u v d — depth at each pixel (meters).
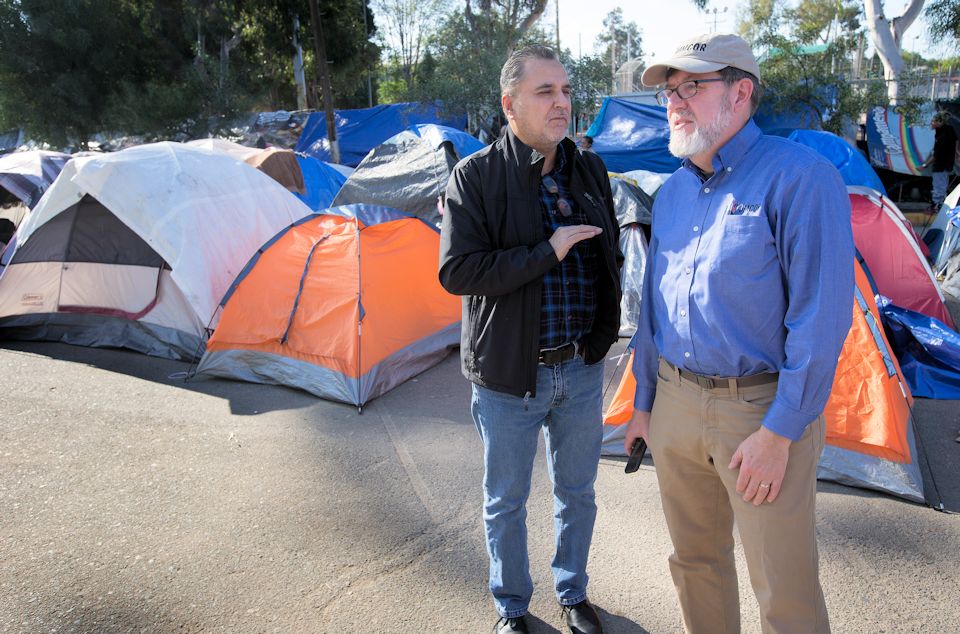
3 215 8.68
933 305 5.71
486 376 2.21
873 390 3.52
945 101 11.86
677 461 2.00
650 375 2.13
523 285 2.14
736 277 1.74
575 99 14.32
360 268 5.10
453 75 14.48
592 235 2.06
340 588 2.78
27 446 4.11
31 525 3.24
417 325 5.58
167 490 3.60
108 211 6.19
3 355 5.96
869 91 12.11
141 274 6.08
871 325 3.66
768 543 1.77
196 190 6.06
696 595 2.13
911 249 5.86
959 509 3.25
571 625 2.46
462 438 4.26
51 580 2.82
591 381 2.35
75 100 16.45
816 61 11.83
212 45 19.62
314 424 4.50
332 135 14.09
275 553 3.03
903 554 2.91
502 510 2.33
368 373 4.93
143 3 17.83
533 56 2.08
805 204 1.63
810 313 1.64
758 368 1.78
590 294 2.29
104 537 3.15
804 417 1.65
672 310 1.91
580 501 2.43
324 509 3.41
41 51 16.05
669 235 1.94
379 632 2.52
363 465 3.90
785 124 12.13
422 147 8.41
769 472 1.69
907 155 11.98
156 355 5.99
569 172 2.31
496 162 2.20
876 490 3.41
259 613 2.63
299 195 9.76
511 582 2.40
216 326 5.52
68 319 6.41
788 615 1.81
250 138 16.52
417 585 2.80
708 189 1.84
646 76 1.91
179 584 2.80
